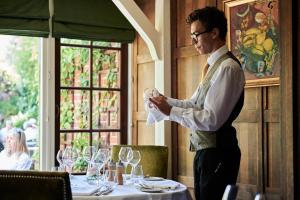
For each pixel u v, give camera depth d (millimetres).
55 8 4895
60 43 5066
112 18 5199
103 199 2471
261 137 3855
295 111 3488
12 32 4727
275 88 3766
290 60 3508
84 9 5055
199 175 2717
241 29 4059
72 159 3137
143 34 4828
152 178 3121
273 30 3771
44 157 4945
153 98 2711
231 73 2592
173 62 4863
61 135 5055
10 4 4703
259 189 3844
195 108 2814
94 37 5109
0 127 6676
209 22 2721
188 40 4699
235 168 2699
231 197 1612
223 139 2648
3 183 1992
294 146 3477
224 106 2572
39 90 5031
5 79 8211
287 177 3506
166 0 4891
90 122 5215
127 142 5398
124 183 2912
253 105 3947
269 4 3807
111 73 5359
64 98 5090
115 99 5371
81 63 5191
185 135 4727
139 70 5312
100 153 2979
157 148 3621
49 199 1960
